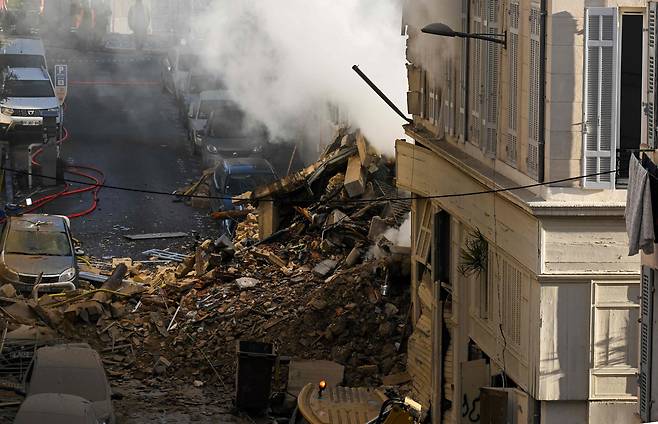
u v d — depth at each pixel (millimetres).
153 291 49688
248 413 40562
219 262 51625
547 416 30578
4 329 44656
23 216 55344
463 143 37656
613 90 29406
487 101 34844
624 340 30125
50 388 37531
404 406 33188
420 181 41688
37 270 50969
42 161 71438
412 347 42562
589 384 30203
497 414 32469
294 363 42781
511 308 32625
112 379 43406
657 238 25828
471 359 38000
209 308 47719
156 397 41844
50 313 46312
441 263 39844
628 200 26578
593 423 30359
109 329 46312
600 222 29703
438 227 39844
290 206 57062
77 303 47281
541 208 29391
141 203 67562
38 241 52969
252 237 57344
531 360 30609
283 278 50344
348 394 37938
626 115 30172
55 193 68562
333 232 52938
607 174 29547
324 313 45844
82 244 60469
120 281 50531
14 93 74875
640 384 27672
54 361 38750
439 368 39875
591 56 29391
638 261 29766
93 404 36312
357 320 45219
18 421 33750
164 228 63469
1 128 72000
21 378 39969
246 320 46562
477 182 34875
